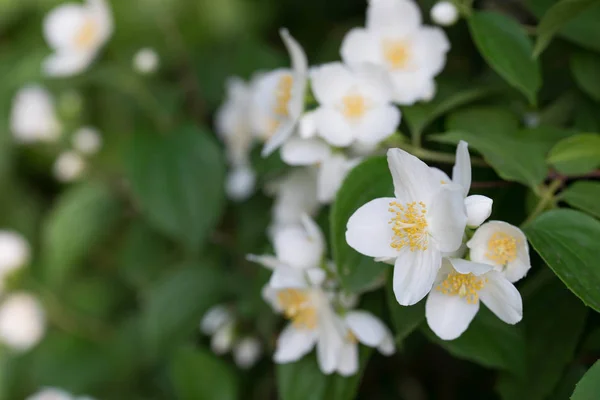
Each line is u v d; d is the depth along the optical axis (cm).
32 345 57
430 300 38
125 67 53
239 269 50
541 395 40
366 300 41
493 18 42
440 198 37
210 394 46
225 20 58
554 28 40
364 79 42
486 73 45
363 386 51
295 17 57
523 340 40
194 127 50
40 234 62
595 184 39
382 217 38
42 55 60
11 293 57
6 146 61
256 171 46
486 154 39
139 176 49
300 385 42
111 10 56
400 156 37
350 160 42
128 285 58
